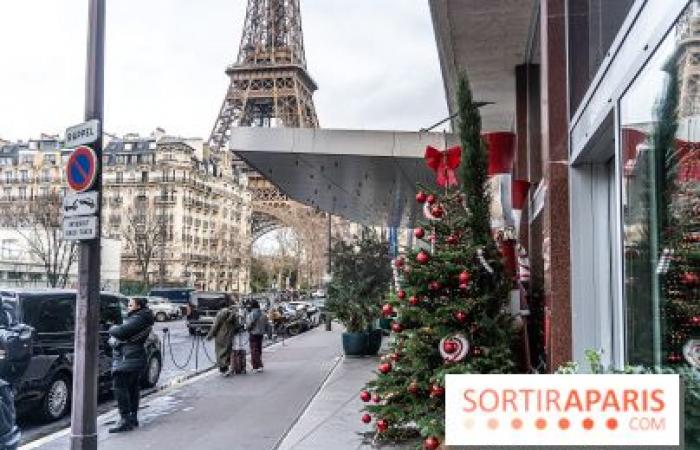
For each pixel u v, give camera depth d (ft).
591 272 21.31
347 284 63.31
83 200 22.72
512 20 37.06
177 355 70.64
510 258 23.72
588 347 20.86
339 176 55.01
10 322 29.40
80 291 22.57
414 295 20.31
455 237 20.70
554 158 22.41
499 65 44.34
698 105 10.02
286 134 44.04
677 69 10.94
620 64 15.05
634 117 13.94
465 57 43.16
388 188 61.21
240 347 52.47
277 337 91.91
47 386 34.83
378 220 93.71
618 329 16.85
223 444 28.40
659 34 11.74
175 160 341.82
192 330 102.99
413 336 20.31
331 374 49.52
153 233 264.93
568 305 21.53
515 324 20.94
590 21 21.11
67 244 188.65
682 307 11.03
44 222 189.57
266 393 42.34
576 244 21.52
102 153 22.97
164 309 159.02
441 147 43.55
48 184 339.16
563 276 21.74
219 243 361.30
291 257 319.27
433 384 19.71
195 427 31.96
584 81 21.86
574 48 22.11
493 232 22.75
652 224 12.62
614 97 15.49
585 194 21.62
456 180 23.52
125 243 298.35
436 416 19.52
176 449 27.66
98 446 28.22
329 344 81.25
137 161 347.36
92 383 22.34
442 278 20.21
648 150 12.85
